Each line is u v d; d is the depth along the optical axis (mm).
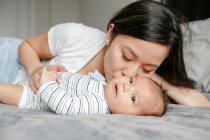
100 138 567
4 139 559
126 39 1015
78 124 632
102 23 2850
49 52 1335
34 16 3242
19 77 1317
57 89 895
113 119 714
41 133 573
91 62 1235
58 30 1317
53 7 3305
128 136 588
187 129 678
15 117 667
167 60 1202
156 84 1038
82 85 1009
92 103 914
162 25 1016
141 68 1034
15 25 3268
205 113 948
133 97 949
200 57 1565
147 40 974
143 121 723
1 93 969
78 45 1243
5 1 3221
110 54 1068
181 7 2037
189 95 1243
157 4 1099
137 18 1025
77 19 3414
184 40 1565
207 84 1526
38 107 966
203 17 1947
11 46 1483
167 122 742
